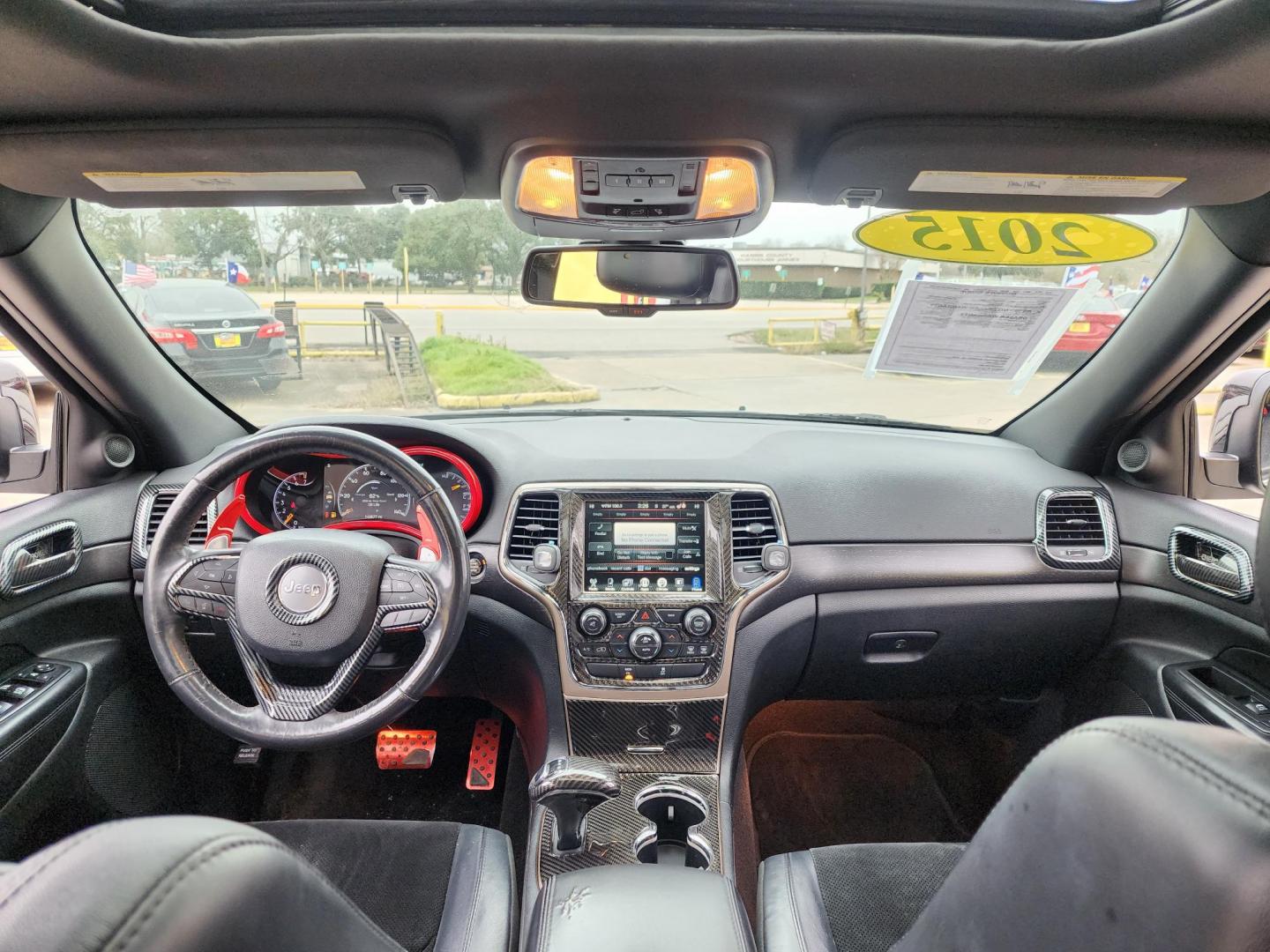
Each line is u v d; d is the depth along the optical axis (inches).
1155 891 20.6
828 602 83.5
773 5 50.6
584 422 96.6
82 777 72.4
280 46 51.0
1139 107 55.8
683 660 79.5
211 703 57.1
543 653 80.4
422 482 57.2
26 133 57.7
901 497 85.6
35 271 69.7
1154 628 82.0
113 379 78.2
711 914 43.3
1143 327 80.1
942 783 100.0
